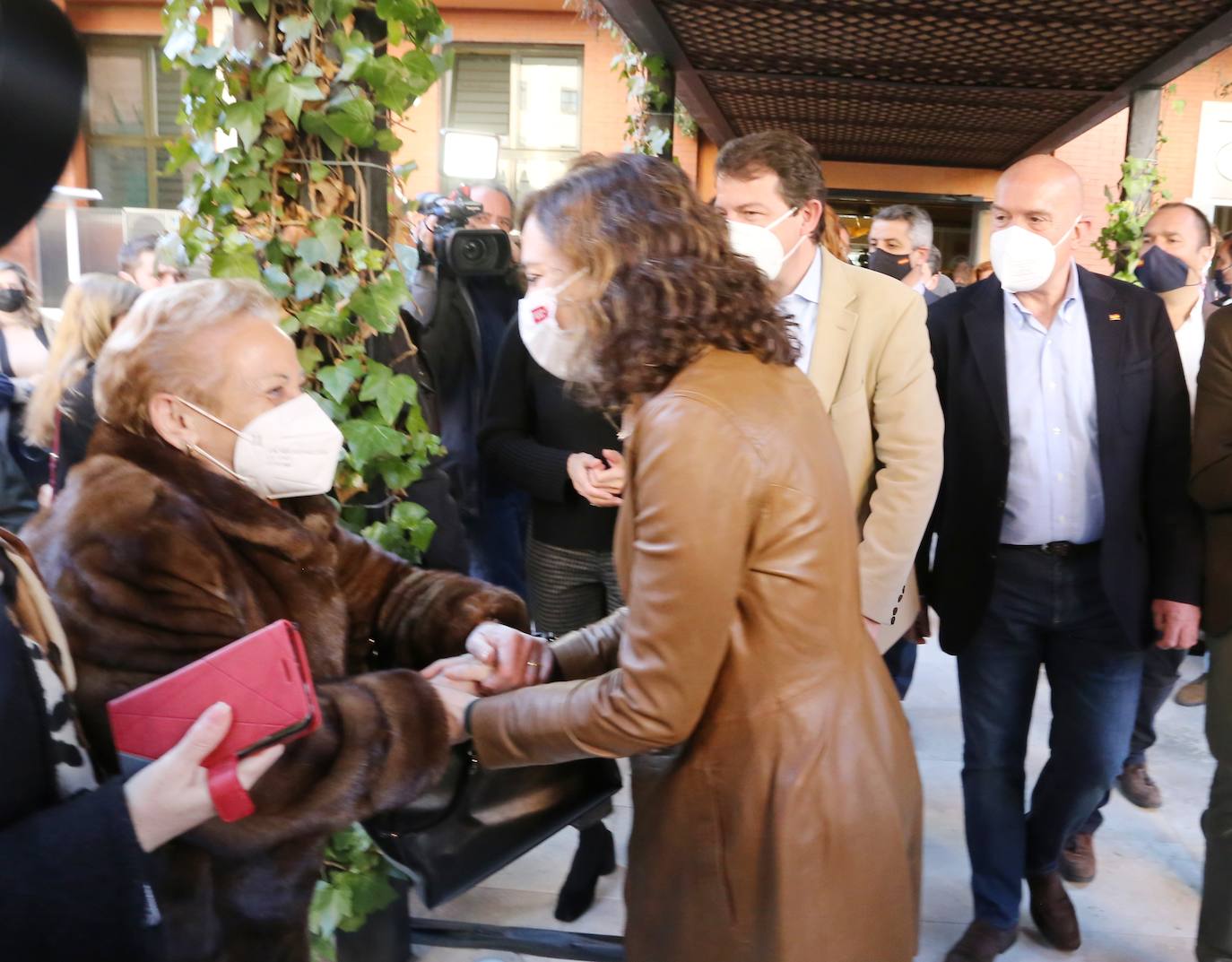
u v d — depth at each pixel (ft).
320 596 4.42
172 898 3.96
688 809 4.17
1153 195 16.38
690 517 3.84
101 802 3.10
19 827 3.00
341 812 4.01
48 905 2.95
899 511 6.80
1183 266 11.16
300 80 6.22
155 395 4.17
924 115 18.74
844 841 4.05
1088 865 8.98
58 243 16.70
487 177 16.78
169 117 28.32
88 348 8.39
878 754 4.20
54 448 8.59
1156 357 7.27
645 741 4.03
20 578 3.27
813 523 4.01
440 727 4.36
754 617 4.02
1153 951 8.02
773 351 4.15
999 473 7.39
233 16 6.32
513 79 29.55
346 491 6.92
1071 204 7.02
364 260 6.58
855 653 4.25
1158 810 10.34
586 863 8.13
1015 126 19.51
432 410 8.73
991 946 7.63
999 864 7.61
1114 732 7.52
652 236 4.09
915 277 14.07
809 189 6.75
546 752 4.32
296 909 4.37
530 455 8.48
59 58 2.52
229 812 3.34
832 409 6.92
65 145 2.56
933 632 15.98
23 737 3.05
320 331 6.58
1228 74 28.53
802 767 4.02
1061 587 7.38
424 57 6.53
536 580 8.79
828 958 4.02
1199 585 7.13
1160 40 12.35
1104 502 7.17
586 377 4.38
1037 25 11.86
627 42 14.74
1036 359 7.38
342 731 4.04
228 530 4.14
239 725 3.39
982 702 7.66
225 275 6.25
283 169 6.53
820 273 7.08
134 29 27.76
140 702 3.41
